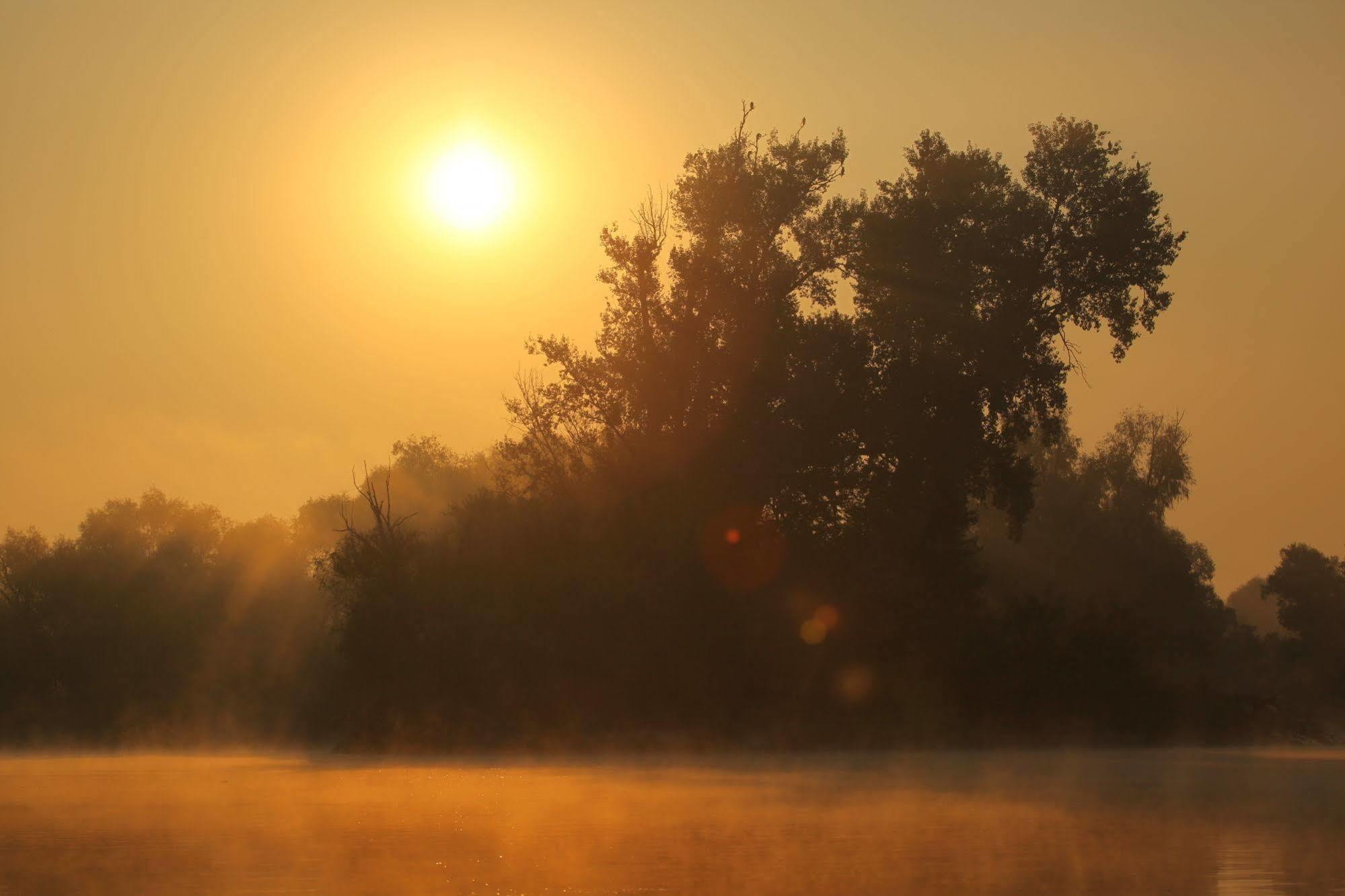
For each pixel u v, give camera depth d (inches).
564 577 6274.6
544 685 6067.9
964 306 7337.6
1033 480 7696.9
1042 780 3927.2
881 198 7716.5
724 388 6948.8
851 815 2827.3
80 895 1846.7
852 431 7180.1
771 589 6589.6
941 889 1882.4
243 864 2105.1
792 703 6171.3
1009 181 7696.9
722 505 6648.6
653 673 6082.7
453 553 6456.7
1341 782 3838.6
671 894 1843.0
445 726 6043.3
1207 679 7224.4
